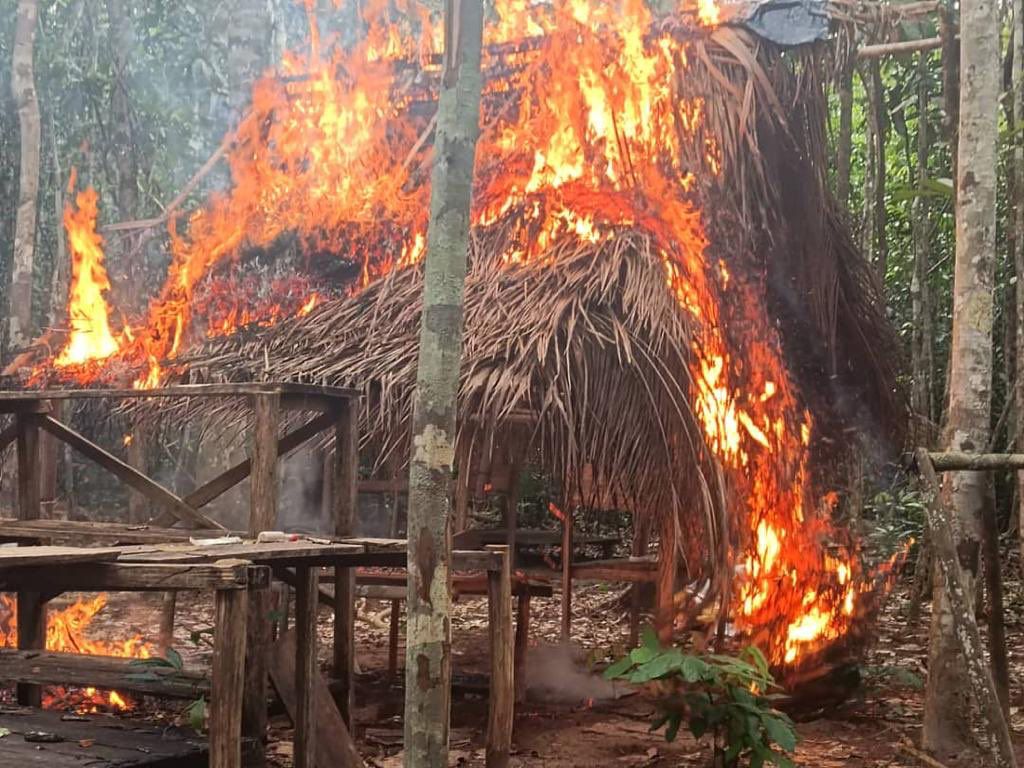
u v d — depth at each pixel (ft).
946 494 15.60
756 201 19.81
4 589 10.85
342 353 18.98
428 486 10.28
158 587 9.98
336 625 15.69
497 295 18.99
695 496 17.02
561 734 17.67
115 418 21.01
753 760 13.87
